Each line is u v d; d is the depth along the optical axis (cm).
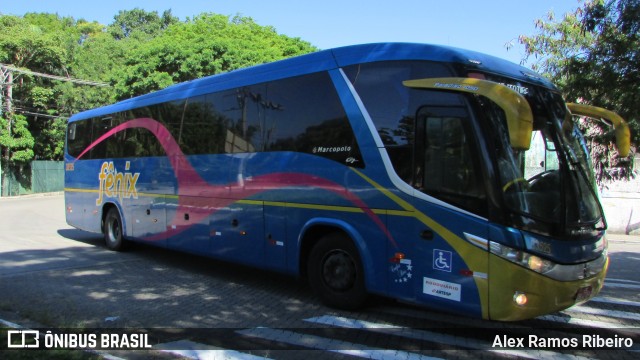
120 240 1075
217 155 799
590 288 509
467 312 489
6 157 3362
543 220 479
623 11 754
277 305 654
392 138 558
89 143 1202
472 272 484
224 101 795
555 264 471
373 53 596
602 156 846
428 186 522
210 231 812
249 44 2975
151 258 1018
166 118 928
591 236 517
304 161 653
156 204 951
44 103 3491
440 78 521
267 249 707
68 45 3784
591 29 812
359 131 589
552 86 593
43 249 1123
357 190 587
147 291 731
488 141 486
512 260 463
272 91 710
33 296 689
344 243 610
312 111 649
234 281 803
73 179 1270
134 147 1025
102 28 6206
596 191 567
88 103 3688
